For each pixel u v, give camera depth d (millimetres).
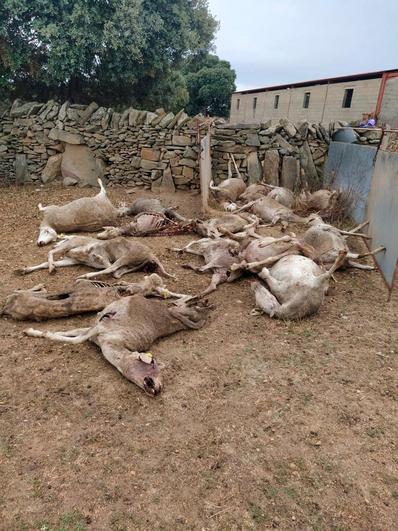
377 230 7035
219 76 33000
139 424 3086
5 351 3861
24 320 4398
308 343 4301
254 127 10945
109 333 3760
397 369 3924
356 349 4230
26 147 11516
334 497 2584
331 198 9281
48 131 11281
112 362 3572
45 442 2875
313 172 11289
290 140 11125
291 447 2953
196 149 10891
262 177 11211
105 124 11047
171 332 4305
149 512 2428
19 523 2318
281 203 9680
